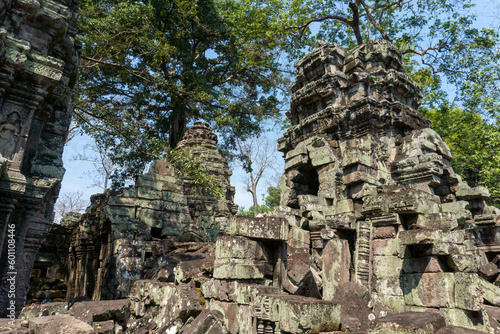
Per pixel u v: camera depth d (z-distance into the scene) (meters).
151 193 13.30
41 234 6.37
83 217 15.17
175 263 9.54
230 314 5.63
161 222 13.14
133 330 5.34
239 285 5.67
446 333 3.75
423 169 11.23
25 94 5.71
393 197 7.68
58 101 6.78
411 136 12.38
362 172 11.27
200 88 22.42
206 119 25.44
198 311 5.48
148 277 10.01
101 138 17.70
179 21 23.17
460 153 20.16
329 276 8.46
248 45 23.61
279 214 11.42
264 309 4.93
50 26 6.11
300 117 15.66
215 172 22.16
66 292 15.05
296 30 24.12
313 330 4.39
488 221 10.87
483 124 18.88
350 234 9.96
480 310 5.49
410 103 14.41
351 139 13.01
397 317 4.00
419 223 7.32
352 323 5.05
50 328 3.56
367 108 12.53
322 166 12.98
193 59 24.75
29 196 5.89
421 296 6.09
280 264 6.27
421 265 6.22
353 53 14.32
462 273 5.70
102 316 5.00
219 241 6.29
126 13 17.39
